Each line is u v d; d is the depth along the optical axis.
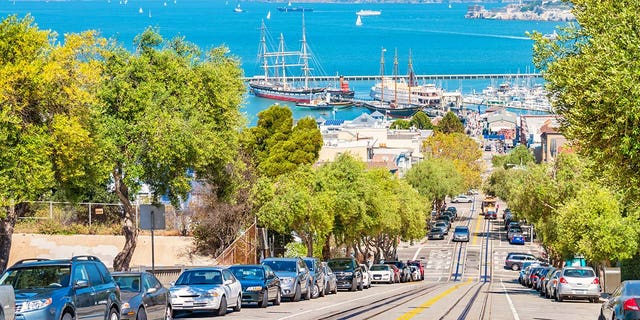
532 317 38.19
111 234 61.56
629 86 25.47
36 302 22.78
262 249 68.25
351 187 76.31
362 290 62.59
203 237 64.62
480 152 192.88
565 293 50.28
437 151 190.25
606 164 27.88
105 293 26.06
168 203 66.31
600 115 26.77
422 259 121.69
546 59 30.44
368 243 95.25
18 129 36.31
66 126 36.94
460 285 78.69
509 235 135.25
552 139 171.62
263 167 86.56
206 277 37.47
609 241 61.12
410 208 103.44
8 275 24.58
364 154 151.88
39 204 61.38
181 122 46.81
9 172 36.00
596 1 28.86
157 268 51.19
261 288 41.16
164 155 46.00
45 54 39.03
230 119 52.53
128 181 45.72
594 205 62.66
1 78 35.53
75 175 38.81
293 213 67.56
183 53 51.56
